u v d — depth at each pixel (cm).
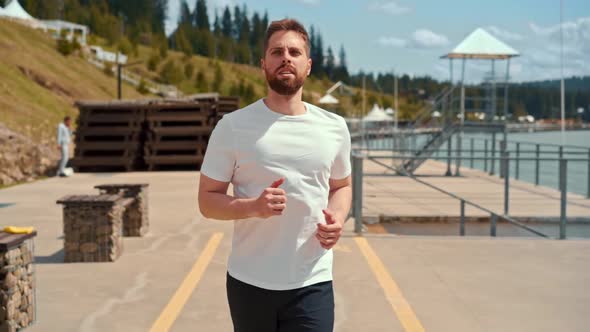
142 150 2308
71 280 680
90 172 2181
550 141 6631
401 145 2739
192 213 1161
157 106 2259
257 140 293
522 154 2992
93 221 759
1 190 1575
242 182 298
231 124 296
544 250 832
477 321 550
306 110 305
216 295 625
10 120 3619
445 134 2198
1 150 1839
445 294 630
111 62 10138
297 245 293
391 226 1218
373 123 5959
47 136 3572
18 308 515
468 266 744
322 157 297
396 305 593
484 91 2378
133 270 724
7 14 5166
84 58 9019
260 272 293
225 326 535
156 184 1736
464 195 1539
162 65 16025
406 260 771
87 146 2206
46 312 571
